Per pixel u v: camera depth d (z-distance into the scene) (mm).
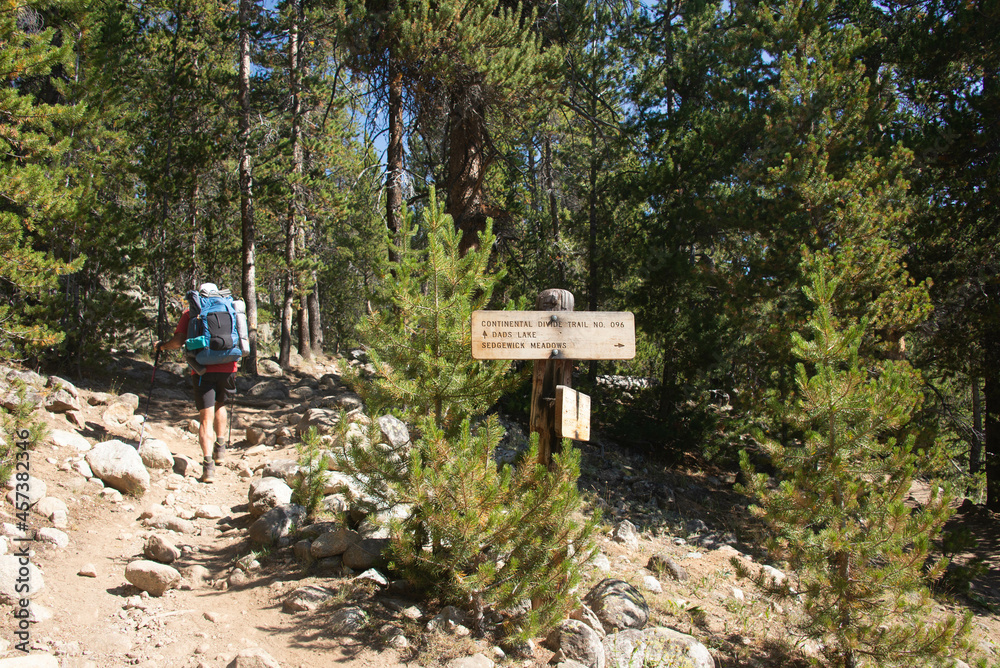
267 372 16219
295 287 20953
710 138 12648
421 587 4430
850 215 9297
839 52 10812
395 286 4676
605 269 15742
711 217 11922
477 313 4465
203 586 4414
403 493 4203
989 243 10906
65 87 8930
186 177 15398
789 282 10047
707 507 9883
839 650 4492
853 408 4609
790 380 9516
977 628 6668
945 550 8031
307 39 14055
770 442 5121
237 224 19000
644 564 6176
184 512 5598
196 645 3623
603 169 16516
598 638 3920
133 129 14484
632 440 12211
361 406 9133
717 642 4660
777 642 4824
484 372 4754
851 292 8922
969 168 11391
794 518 4727
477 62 9906
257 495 5547
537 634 3936
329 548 4699
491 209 12266
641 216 15422
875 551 4391
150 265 13844
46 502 4941
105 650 3459
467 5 10180
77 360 9102
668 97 15828
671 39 15930
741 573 4984
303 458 5422
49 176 7641
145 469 5906
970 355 12188
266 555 4797
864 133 10500
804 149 10148
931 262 11391
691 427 12266
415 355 4754
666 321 13328
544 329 4484
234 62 19969
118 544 4812
